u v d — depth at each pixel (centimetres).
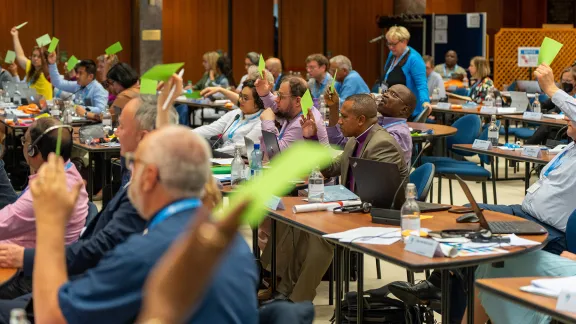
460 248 376
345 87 1049
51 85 1300
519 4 2338
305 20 2088
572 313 282
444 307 389
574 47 1884
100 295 227
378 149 524
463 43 1820
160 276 124
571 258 420
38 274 234
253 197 120
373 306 464
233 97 809
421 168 547
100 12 1906
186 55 2011
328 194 504
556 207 506
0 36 1833
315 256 555
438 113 1269
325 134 633
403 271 675
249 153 619
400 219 425
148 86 360
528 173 773
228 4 2031
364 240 392
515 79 1911
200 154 239
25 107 1129
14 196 488
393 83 1021
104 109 1049
